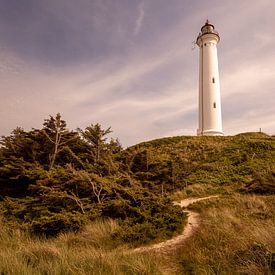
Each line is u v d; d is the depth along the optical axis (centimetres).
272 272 554
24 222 1198
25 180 1759
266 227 789
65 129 2062
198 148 3594
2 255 693
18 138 2019
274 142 3375
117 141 2402
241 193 1725
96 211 1154
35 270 617
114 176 1518
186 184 2181
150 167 2127
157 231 955
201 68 4909
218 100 4712
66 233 1038
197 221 1138
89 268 636
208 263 678
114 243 898
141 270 629
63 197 1225
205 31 4994
